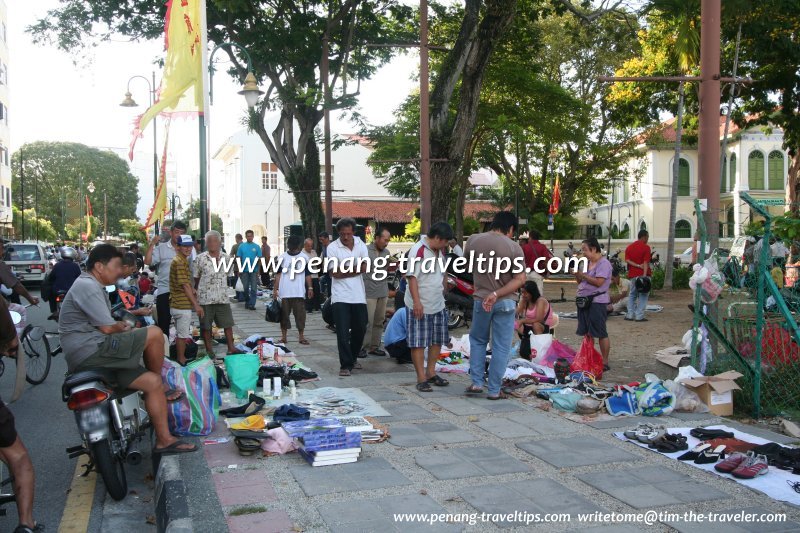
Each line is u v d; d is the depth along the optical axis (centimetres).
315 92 1620
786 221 623
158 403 500
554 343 860
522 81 2245
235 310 1731
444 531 373
